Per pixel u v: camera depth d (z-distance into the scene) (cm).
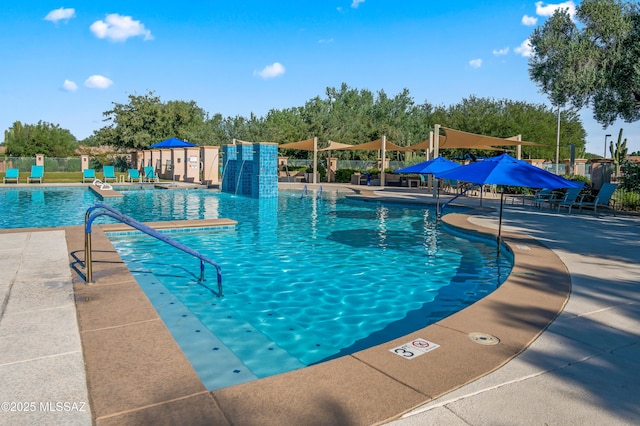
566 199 1609
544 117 4850
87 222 569
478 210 1605
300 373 335
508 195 2322
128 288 555
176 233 1160
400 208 1833
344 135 5294
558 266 714
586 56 1722
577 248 883
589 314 485
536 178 751
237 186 2428
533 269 694
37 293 532
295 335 514
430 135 2281
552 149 4622
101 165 4231
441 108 5669
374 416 277
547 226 1205
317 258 902
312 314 587
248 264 847
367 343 494
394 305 627
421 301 645
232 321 556
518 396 307
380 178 3167
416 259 898
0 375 328
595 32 1734
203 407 285
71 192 2409
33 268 655
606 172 1769
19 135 6278
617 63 1700
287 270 805
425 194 2380
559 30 1822
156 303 600
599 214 1495
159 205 1878
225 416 275
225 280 735
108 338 399
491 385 321
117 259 718
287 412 280
